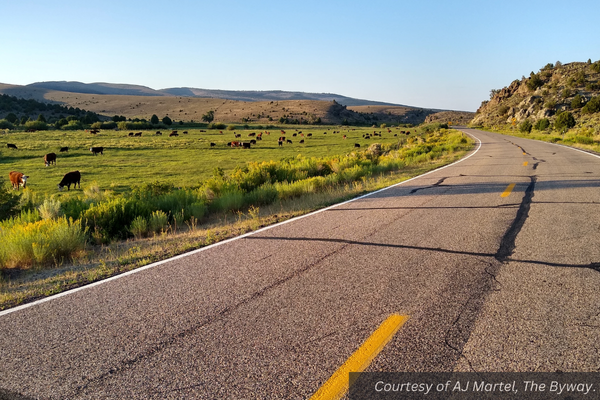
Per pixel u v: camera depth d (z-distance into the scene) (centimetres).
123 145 5388
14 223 841
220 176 1678
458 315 320
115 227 809
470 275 409
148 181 2627
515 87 16238
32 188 2342
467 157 2089
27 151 4469
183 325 324
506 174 1276
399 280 402
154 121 12912
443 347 274
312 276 425
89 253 611
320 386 237
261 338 296
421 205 820
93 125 10494
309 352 274
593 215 654
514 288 371
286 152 4791
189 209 931
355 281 404
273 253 521
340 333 298
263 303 359
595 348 266
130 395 238
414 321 312
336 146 5738
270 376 250
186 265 488
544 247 493
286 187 1155
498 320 310
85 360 279
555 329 293
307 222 713
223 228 729
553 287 370
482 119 15038
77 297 399
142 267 489
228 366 263
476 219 667
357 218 724
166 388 243
